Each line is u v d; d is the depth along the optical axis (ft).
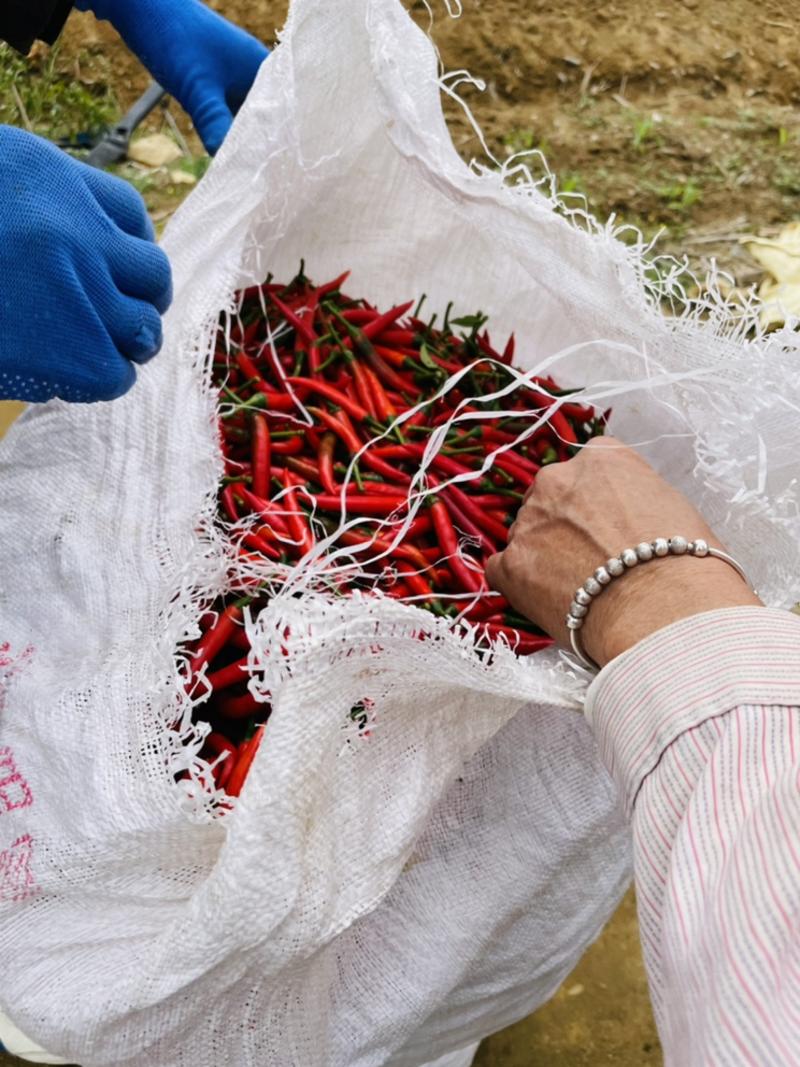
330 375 4.30
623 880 3.95
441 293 4.58
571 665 2.93
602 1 9.70
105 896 3.07
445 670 2.76
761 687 2.12
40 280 2.96
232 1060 2.99
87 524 3.47
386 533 3.65
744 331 3.53
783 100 9.63
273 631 2.51
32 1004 2.93
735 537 3.57
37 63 9.28
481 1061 5.40
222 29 4.61
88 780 2.95
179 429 3.33
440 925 3.41
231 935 2.58
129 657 3.11
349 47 3.76
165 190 8.59
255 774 2.51
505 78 9.41
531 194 3.67
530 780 3.48
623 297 3.59
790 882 1.78
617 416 4.20
